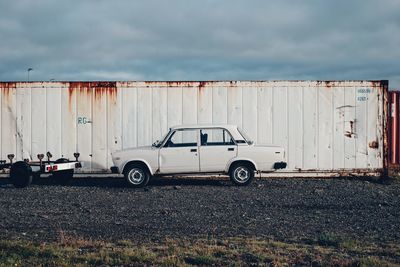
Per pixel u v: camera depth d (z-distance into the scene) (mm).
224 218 10117
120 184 15742
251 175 14969
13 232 8812
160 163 14891
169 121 16500
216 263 6879
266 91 16469
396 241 8203
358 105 16562
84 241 7965
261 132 16484
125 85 16469
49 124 16453
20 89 16422
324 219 10039
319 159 16500
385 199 12633
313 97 16531
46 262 6887
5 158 16438
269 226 9359
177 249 7527
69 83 16453
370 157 16531
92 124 16484
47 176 16609
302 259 7062
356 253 7430
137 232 8852
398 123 19031
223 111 16484
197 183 15734
